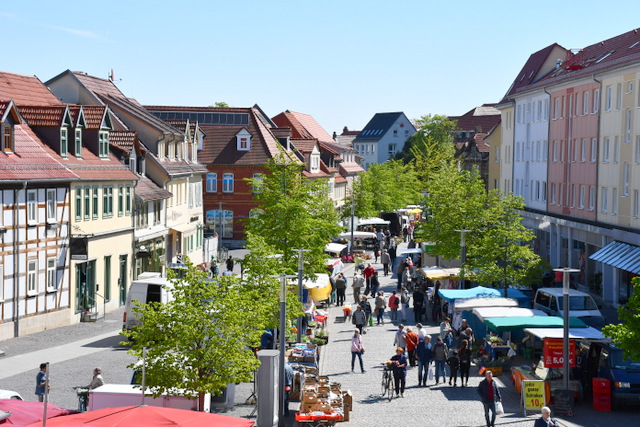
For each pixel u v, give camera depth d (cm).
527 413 2631
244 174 8562
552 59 7675
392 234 10100
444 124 15150
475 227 5303
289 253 4388
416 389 3039
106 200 4788
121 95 7012
